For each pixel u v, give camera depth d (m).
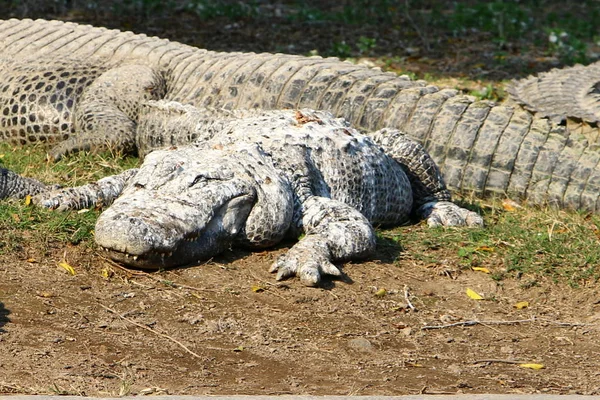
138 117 19.47
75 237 13.99
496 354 11.98
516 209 17.64
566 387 10.91
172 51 21.72
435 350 11.94
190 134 17.70
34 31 22.59
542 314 13.48
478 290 14.04
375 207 15.94
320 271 13.50
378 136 17.59
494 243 15.36
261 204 14.04
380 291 13.42
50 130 20.33
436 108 18.55
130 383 10.05
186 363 10.85
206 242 13.59
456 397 9.56
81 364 10.50
